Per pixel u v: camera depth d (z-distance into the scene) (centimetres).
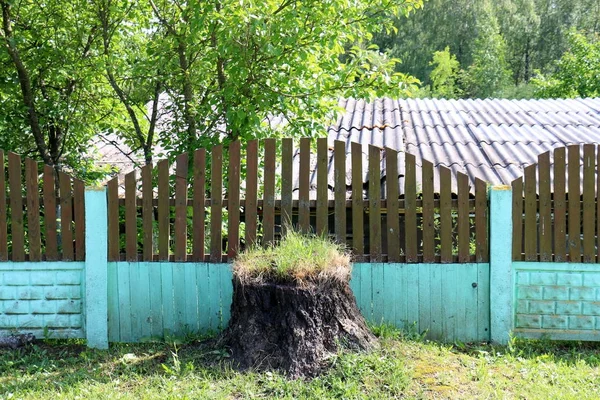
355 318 476
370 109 1074
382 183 706
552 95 1941
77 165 779
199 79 688
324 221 537
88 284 535
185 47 686
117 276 541
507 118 991
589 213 520
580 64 1881
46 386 444
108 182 536
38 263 543
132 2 713
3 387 441
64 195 538
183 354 486
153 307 543
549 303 527
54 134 762
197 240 540
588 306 524
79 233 539
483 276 529
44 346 539
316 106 621
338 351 447
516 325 530
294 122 629
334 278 462
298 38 582
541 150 816
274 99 609
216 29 619
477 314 531
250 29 571
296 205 545
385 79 612
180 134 683
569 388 427
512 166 750
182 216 538
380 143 861
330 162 766
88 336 537
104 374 466
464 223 529
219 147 536
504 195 518
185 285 541
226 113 632
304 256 473
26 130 756
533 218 522
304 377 432
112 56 726
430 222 530
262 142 612
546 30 3612
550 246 523
